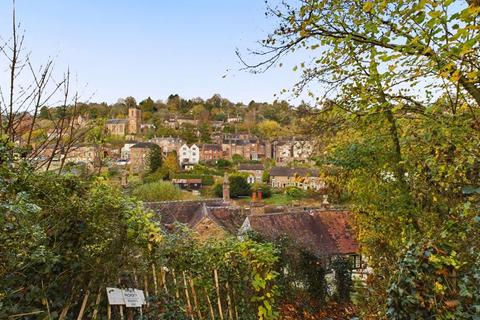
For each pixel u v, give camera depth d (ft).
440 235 13.69
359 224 30.89
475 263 12.60
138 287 18.47
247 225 65.10
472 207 14.01
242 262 23.71
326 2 19.51
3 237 11.55
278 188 206.28
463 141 17.02
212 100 474.08
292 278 38.88
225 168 273.54
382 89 19.72
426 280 13.14
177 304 19.80
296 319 34.73
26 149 15.16
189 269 21.68
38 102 16.92
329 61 22.33
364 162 26.05
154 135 340.80
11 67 16.39
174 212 77.51
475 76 14.94
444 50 15.33
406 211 23.36
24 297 14.12
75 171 17.79
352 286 41.09
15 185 13.10
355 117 22.84
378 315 21.15
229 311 22.89
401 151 24.67
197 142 337.11
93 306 16.14
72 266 15.24
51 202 14.40
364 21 19.10
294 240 41.78
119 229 16.19
